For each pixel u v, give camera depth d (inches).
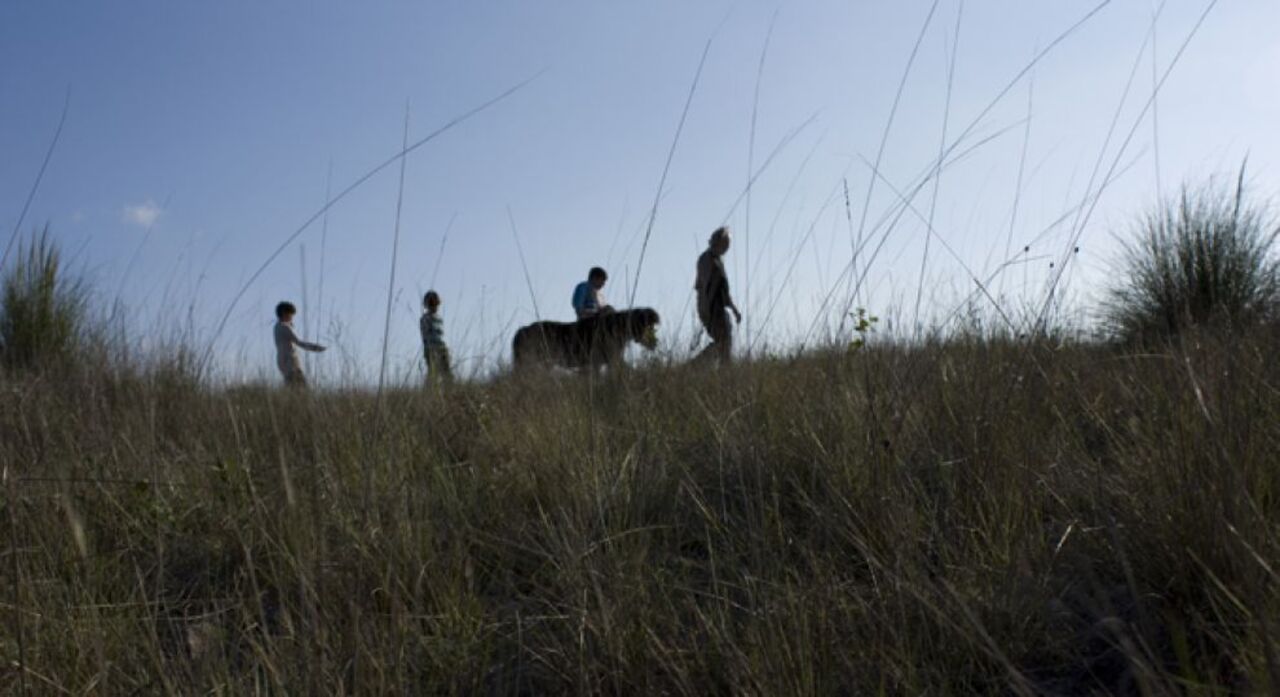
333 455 144.4
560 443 145.6
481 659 90.0
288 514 108.3
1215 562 82.0
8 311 268.8
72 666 85.4
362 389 187.3
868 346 154.6
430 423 165.9
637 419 157.5
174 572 116.5
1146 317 238.8
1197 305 226.2
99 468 145.0
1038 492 108.0
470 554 117.1
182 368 222.2
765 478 126.6
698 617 88.7
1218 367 105.3
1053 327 147.3
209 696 80.6
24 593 92.5
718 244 251.3
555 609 97.0
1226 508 82.7
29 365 256.1
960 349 147.6
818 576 89.3
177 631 96.1
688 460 141.9
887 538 98.0
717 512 123.1
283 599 91.0
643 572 100.7
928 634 81.7
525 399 191.9
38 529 112.9
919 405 129.0
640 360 206.5
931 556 102.7
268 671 83.5
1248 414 94.0
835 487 112.6
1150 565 89.7
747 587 89.9
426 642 92.0
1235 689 68.6
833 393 141.5
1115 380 139.3
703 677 81.9
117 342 239.5
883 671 76.1
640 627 88.0
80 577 104.0
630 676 83.3
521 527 121.0
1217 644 76.5
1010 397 121.9
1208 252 239.9
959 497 109.0
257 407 186.2
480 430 171.8
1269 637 64.8
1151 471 98.4
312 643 81.5
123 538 123.6
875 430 119.8
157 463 150.5
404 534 107.7
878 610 88.9
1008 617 85.7
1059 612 86.6
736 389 164.7
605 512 120.0
